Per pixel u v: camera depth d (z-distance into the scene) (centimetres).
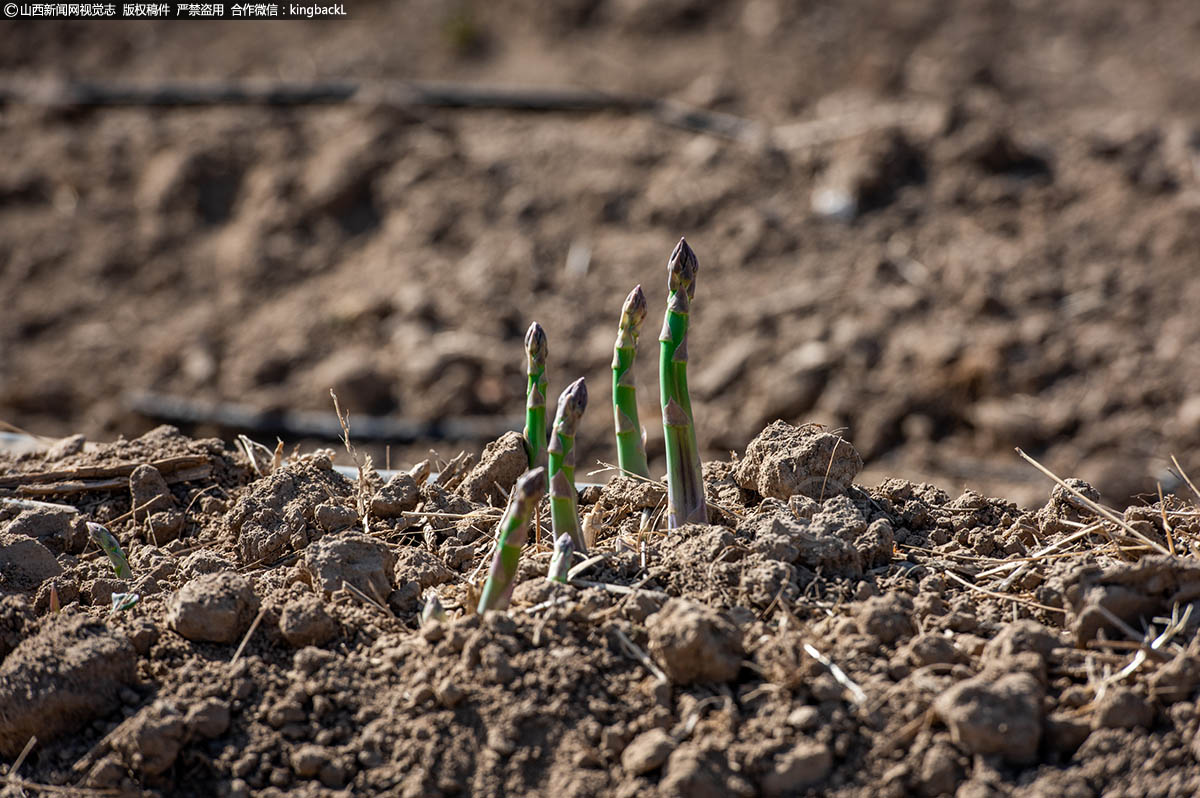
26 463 378
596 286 852
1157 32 1228
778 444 319
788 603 263
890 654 249
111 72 1171
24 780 241
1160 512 306
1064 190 891
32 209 980
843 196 893
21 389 810
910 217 880
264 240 930
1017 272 816
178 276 917
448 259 887
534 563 287
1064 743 228
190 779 238
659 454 720
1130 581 251
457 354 789
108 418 795
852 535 287
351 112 1052
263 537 317
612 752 232
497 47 1220
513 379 783
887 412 725
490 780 230
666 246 880
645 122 1027
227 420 780
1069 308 789
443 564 300
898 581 277
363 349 820
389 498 327
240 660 257
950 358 740
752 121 1022
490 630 248
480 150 992
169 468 364
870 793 222
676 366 279
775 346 775
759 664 245
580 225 911
